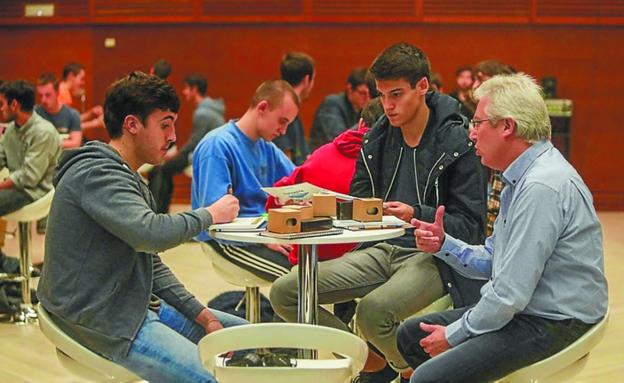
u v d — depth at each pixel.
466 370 2.56
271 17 9.69
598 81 9.57
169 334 2.68
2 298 5.23
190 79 8.41
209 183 3.98
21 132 5.23
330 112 6.46
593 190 9.69
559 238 2.55
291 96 4.11
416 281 3.29
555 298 2.56
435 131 3.41
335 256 3.69
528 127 2.60
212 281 6.16
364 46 9.65
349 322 4.04
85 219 2.65
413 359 2.94
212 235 2.93
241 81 9.84
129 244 2.63
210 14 9.77
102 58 10.06
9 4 10.23
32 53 10.27
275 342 2.47
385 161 3.55
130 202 2.62
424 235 2.94
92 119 10.05
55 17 10.12
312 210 2.99
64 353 2.69
